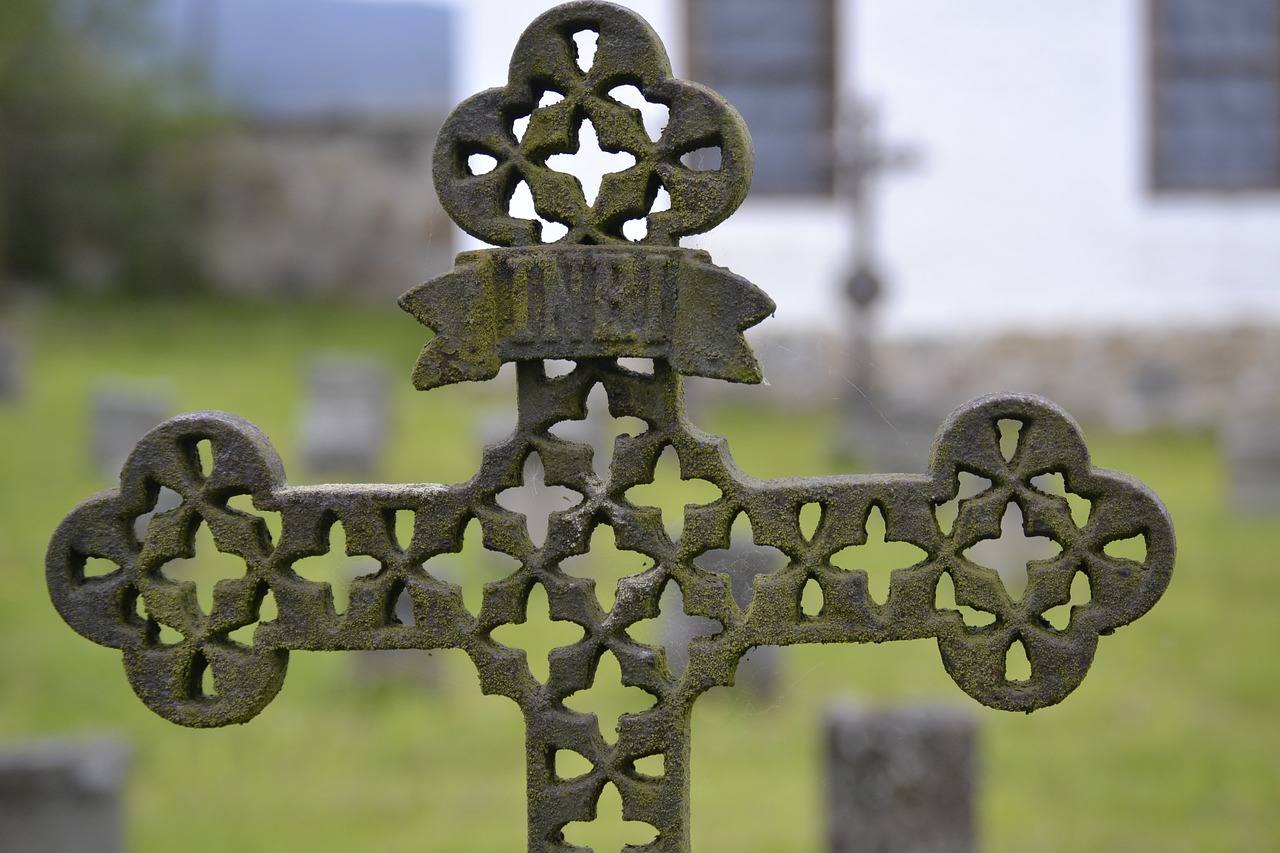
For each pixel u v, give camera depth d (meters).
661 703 2.01
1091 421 13.89
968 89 13.70
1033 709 1.95
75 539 2.04
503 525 2.01
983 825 5.29
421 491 2.02
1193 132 13.95
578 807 2.03
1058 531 1.92
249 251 22.47
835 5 13.89
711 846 5.12
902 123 13.80
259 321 20.22
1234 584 8.37
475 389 14.38
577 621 2.01
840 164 11.86
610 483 1.99
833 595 1.96
